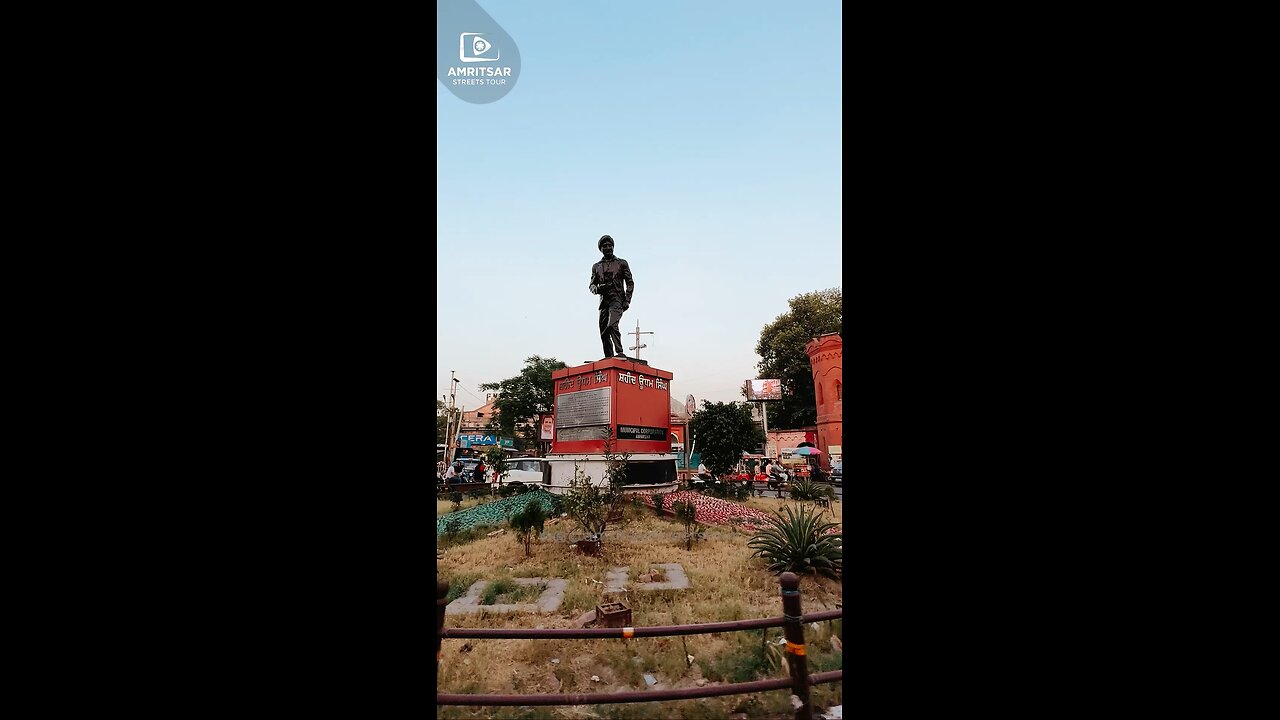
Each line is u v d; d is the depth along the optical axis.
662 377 14.73
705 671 4.05
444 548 8.55
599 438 13.05
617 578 6.58
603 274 14.68
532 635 3.07
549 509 11.20
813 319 35.19
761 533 7.67
